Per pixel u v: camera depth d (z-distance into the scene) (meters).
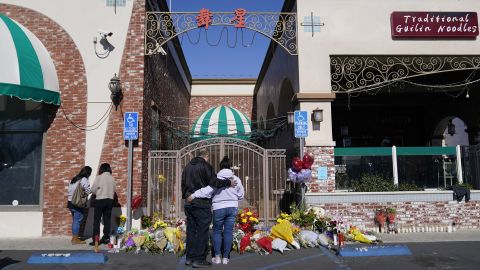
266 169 10.83
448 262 7.22
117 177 10.13
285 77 13.27
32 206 10.08
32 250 8.48
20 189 10.19
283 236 8.45
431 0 11.32
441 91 15.54
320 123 10.73
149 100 11.24
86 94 10.38
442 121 18.28
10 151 10.30
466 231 10.40
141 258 7.70
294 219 9.47
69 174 10.15
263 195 10.73
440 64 12.08
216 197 7.30
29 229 9.97
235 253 8.10
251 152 10.99
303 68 10.95
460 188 10.65
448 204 10.62
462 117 16.67
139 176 10.13
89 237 9.91
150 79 11.39
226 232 7.32
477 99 15.60
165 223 9.20
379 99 17.66
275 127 15.20
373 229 10.35
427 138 19.22
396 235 9.98
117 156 10.21
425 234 10.09
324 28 11.14
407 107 19.61
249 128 18.45
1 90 8.62
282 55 13.75
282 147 14.09
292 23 11.48
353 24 11.21
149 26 10.98
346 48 11.11
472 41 11.36
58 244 9.09
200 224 6.94
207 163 7.12
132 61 10.52
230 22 11.12
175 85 16.86
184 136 15.56
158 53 12.39
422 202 10.59
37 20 10.59
